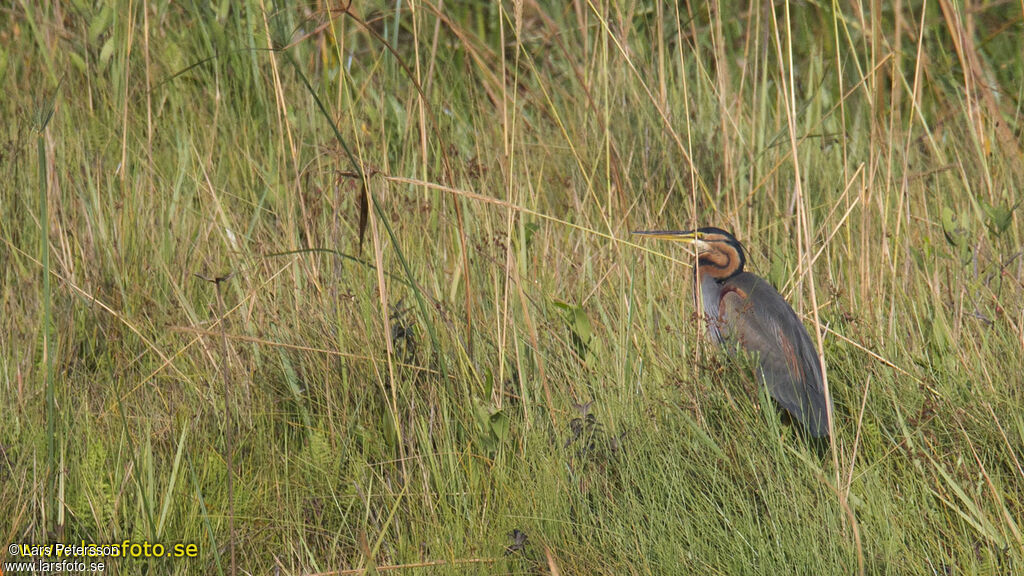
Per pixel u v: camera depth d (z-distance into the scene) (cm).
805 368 1134
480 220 1309
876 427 1019
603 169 1505
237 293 1233
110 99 1612
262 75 1664
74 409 1008
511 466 967
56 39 1711
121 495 889
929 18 1880
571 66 1719
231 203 1427
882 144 1378
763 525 892
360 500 948
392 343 1090
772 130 1686
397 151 1582
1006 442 958
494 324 1136
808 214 1274
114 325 1157
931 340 1150
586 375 1107
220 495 932
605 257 1297
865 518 898
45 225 866
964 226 1285
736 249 1284
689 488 940
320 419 1046
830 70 1866
